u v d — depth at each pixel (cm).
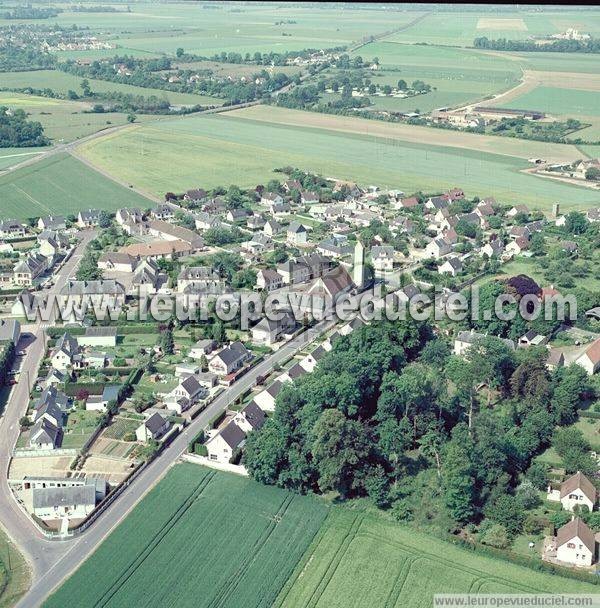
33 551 19050
